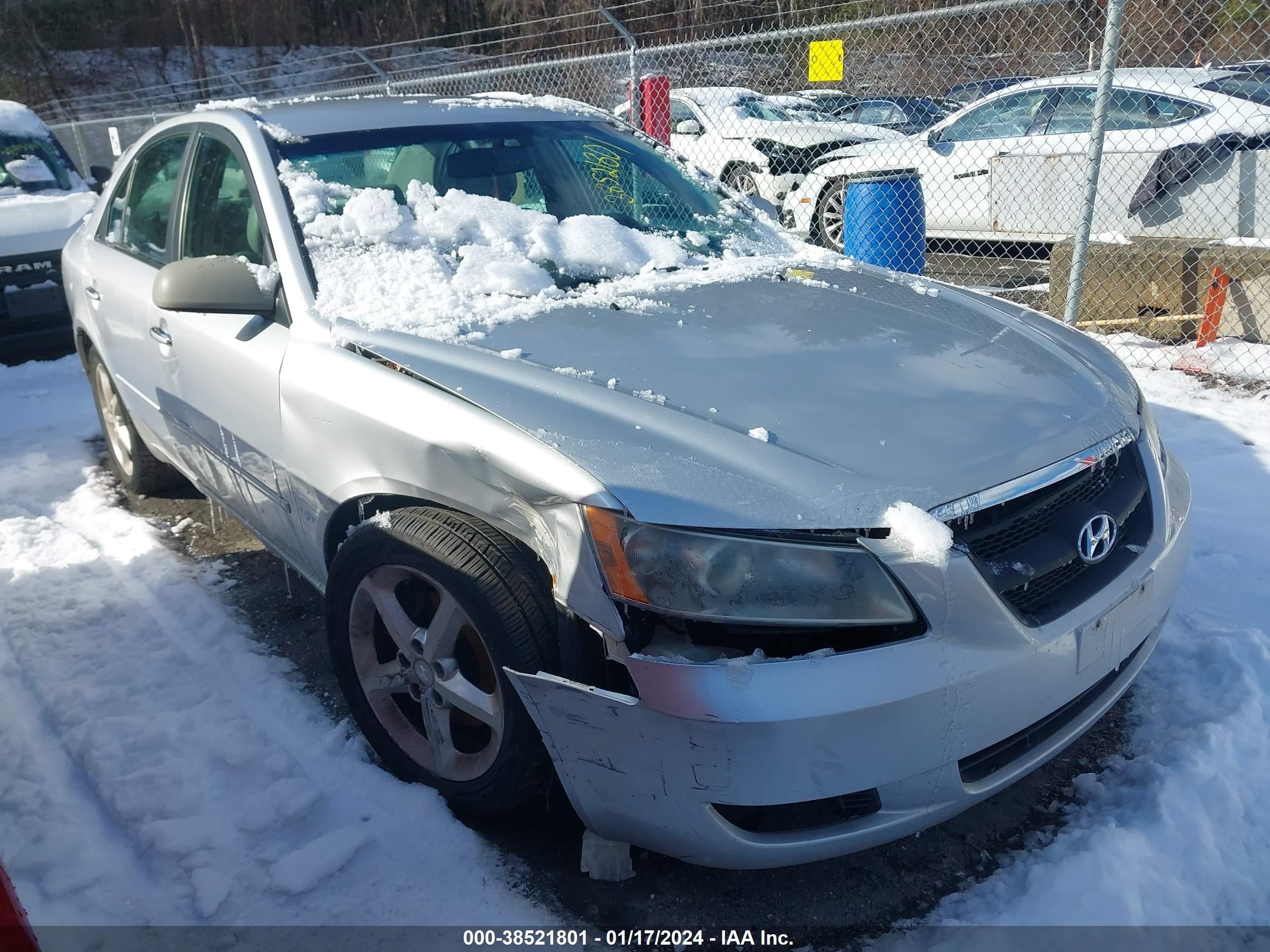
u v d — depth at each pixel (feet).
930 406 7.30
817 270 10.41
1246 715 8.70
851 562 6.17
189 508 14.37
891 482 6.43
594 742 6.55
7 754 8.89
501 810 7.65
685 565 6.16
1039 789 8.28
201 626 11.04
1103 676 7.27
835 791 6.18
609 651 6.40
